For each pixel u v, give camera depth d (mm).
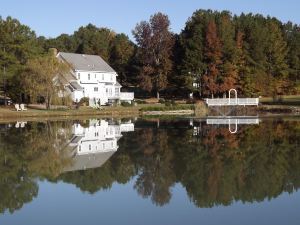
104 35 136875
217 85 88438
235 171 22094
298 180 19922
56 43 130500
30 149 30969
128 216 15258
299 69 105688
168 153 28516
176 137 37719
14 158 27109
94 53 120750
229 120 59031
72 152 29656
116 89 90812
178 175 21500
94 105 78688
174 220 14742
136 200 17219
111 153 29062
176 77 92812
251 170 22250
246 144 32188
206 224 14266
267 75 97500
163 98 98062
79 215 15438
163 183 19922
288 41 110562
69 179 21078
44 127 48094
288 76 104312
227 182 19750
